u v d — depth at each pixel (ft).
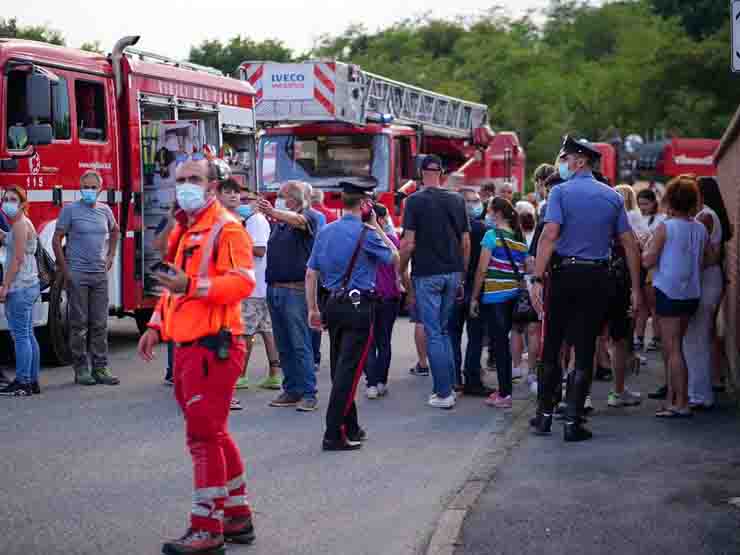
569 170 27.68
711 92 204.95
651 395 33.37
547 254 27.22
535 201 58.80
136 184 44.86
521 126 237.86
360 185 27.09
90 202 36.42
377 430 29.96
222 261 18.52
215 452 18.75
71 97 41.24
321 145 59.52
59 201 40.57
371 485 23.86
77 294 36.40
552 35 312.09
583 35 303.68
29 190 39.17
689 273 29.60
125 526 20.52
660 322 30.14
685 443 26.43
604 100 225.15
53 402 33.27
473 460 26.18
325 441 27.32
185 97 48.70
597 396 33.88
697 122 198.90
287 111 57.88
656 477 23.02
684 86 206.18
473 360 35.83
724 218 31.96
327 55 281.13
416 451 27.27
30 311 34.47
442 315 33.47
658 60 211.20
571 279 27.12
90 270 36.47
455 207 33.04
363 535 20.21
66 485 23.48
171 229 19.58
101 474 24.48
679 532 19.19
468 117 81.25
